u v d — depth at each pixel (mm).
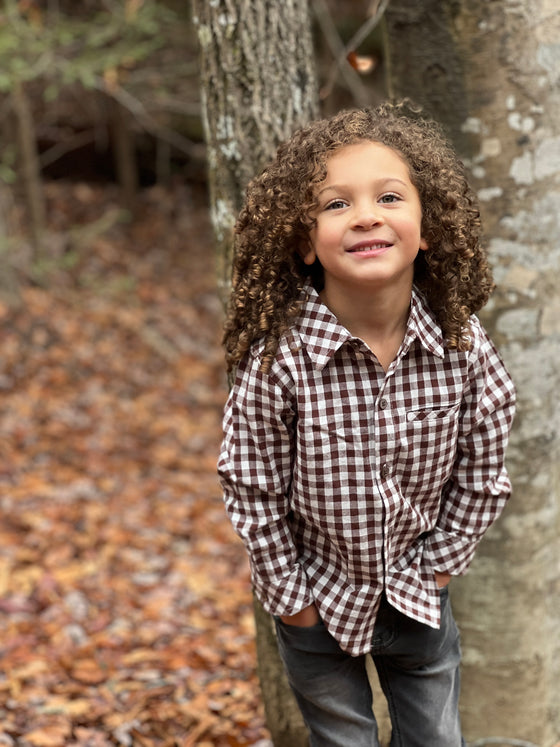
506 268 2271
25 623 3656
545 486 2385
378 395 1633
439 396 1664
